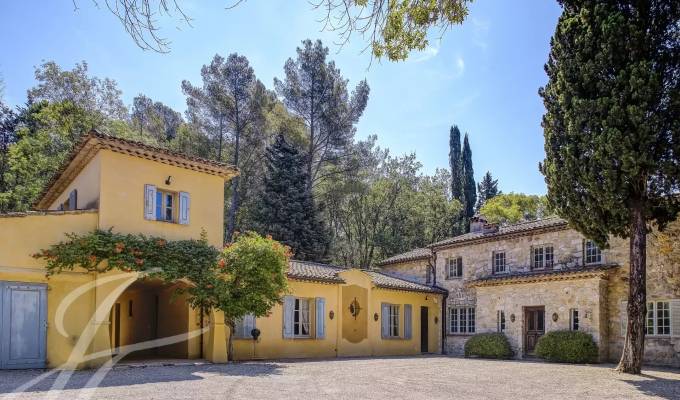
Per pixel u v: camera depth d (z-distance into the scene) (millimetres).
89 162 14867
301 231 31938
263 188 33531
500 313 22203
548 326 20141
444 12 6773
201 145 36188
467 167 48594
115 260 13094
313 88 36031
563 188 15578
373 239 40469
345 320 21594
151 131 41281
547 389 11031
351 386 10742
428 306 25484
